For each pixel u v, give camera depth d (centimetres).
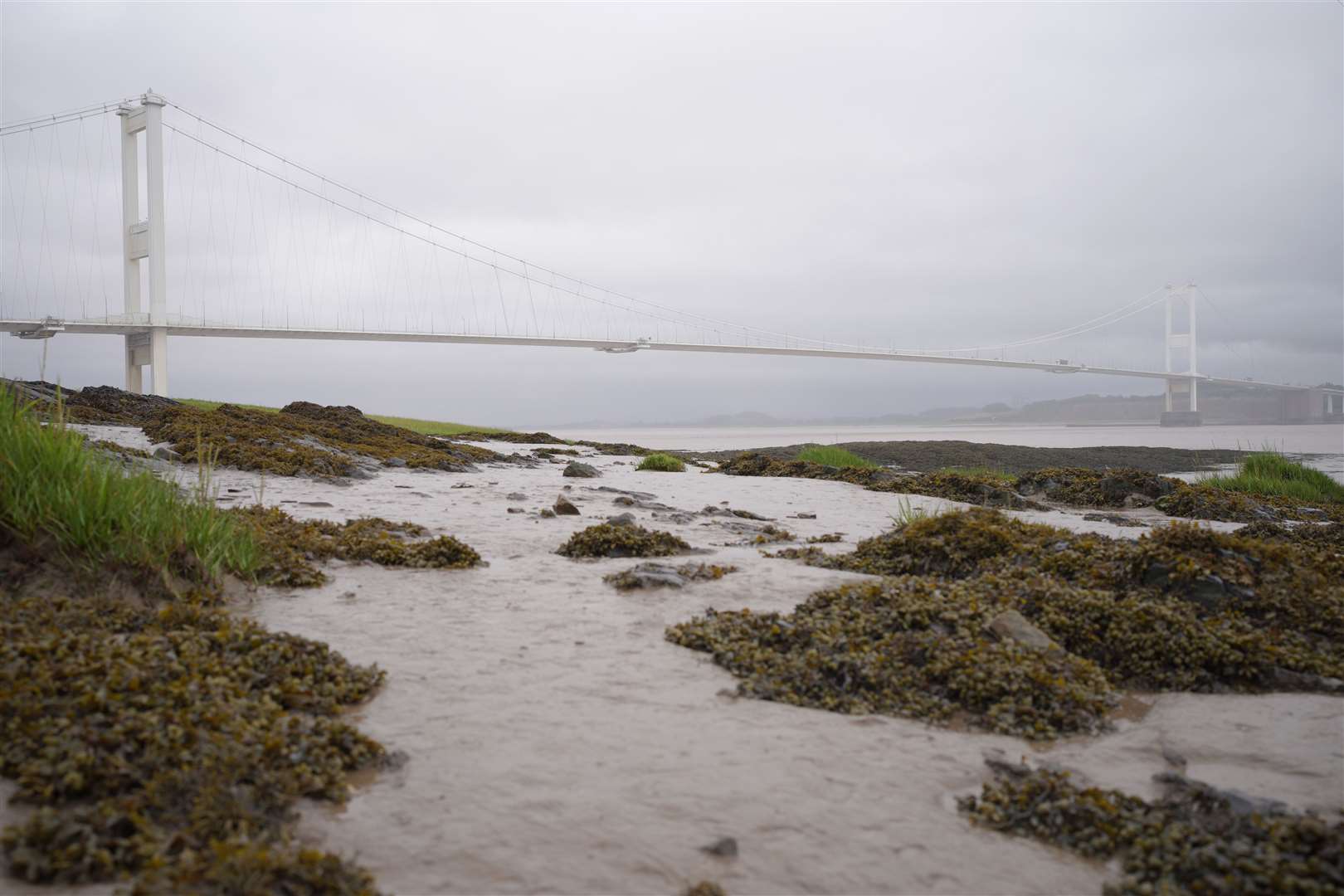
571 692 423
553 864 269
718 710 407
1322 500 1558
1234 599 568
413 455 1762
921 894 263
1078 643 515
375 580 644
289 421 2042
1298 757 375
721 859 276
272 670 402
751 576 683
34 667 346
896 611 522
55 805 273
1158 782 347
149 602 507
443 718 386
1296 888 256
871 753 366
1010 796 324
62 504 523
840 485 1591
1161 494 1378
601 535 787
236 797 279
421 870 262
